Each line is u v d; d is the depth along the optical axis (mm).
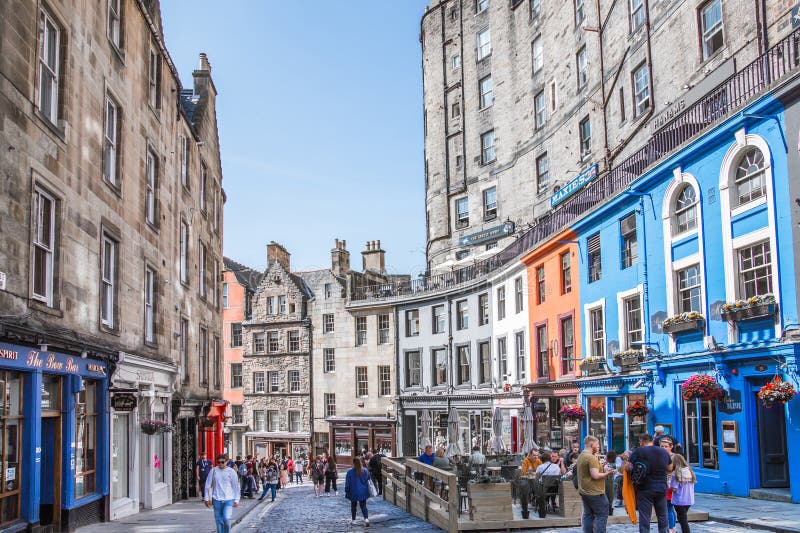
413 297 43906
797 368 15828
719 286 18719
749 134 17672
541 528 14180
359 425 46531
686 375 19938
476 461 18688
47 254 13688
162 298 21672
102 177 16312
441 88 46156
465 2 45062
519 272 33656
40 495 13883
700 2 24312
